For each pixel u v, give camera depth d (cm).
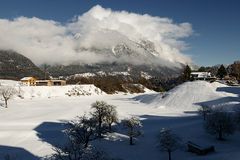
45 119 11162
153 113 12794
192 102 14800
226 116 7888
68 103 17088
